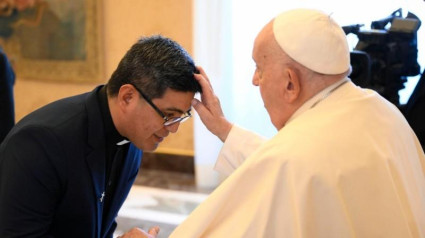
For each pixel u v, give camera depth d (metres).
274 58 1.20
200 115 1.61
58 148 1.27
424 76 1.65
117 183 1.54
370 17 3.08
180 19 3.91
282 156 1.12
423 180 1.30
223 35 3.57
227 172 1.68
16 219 1.23
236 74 3.61
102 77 4.23
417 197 1.21
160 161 4.29
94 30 4.12
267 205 1.11
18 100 4.62
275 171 1.12
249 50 3.55
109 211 1.56
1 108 2.43
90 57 4.20
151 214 3.45
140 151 1.63
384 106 1.26
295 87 1.19
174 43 1.36
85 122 1.35
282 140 1.16
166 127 1.37
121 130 1.39
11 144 1.26
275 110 1.26
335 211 1.08
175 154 4.23
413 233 1.12
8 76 2.46
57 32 4.26
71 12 4.16
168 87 1.28
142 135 1.38
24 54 4.45
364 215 1.09
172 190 3.89
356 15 3.12
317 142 1.12
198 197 3.75
